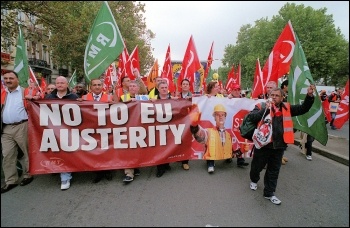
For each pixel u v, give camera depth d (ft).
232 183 14.53
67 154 14.01
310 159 19.98
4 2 30.66
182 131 15.88
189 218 10.75
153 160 15.19
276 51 19.47
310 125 15.39
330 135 31.12
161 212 11.19
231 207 11.73
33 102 13.65
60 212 11.17
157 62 28.73
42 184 14.23
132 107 14.89
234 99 17.15
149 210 11.35
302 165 18.57
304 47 101.55
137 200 12.29
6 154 13.50
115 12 59.82
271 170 12.35
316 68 103.96
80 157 14.16
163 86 16.17
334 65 101.09
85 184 14.24
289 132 11.75
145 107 15.08
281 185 14.57
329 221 10.69
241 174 16.08
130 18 64.34
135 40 72.38
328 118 37.50
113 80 29.89
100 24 16.25
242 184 14.42
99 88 16.06
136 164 14.80
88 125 14.33
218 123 16.71
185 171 16.49
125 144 14.78
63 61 56.13
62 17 38.24
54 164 13.84
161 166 15.65
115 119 14.65
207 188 13.75
